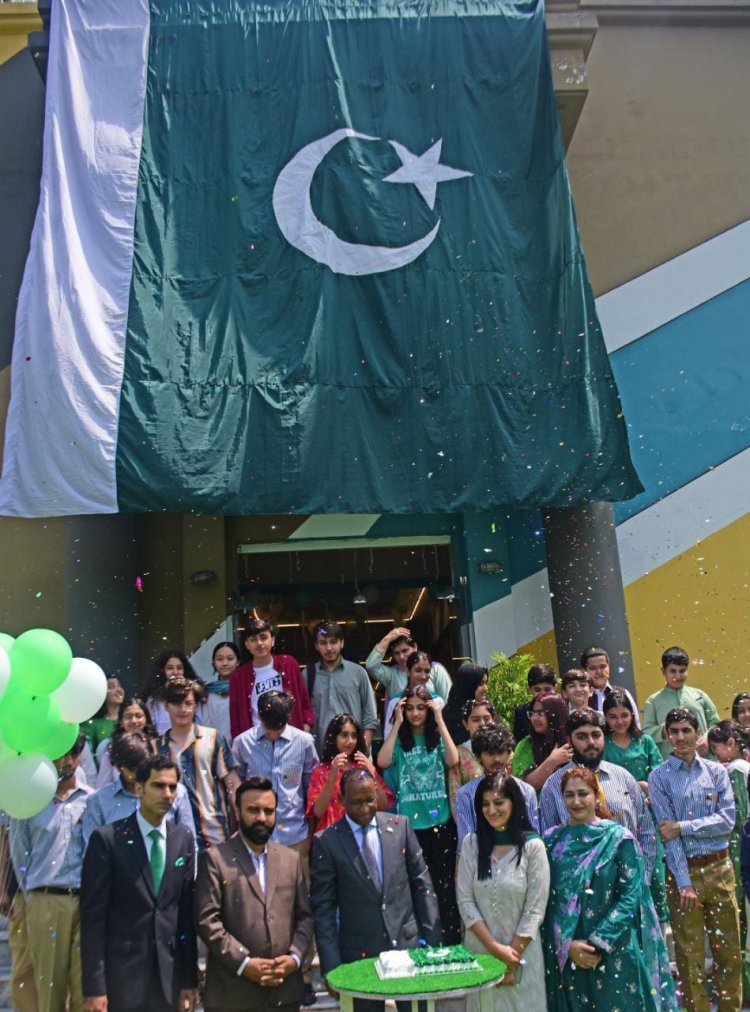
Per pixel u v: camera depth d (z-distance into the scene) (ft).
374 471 24.73
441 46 27.25
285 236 25.85
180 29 26.99
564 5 29.60
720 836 17.49
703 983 17.13
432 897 15.34
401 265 25.85
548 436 25.09
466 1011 13.26
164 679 21.24
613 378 25.35
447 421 25.11
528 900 14.40
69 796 16.65
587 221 32.42
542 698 18.92
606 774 16.72
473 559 30.60
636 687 29.40
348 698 22.40
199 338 24.90
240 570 33.01
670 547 30.48
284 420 24.67
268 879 14.61
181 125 26.37
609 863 14.58
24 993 16.53
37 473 23.67
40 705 13.88
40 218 25.11
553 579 28.09
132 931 13.97
